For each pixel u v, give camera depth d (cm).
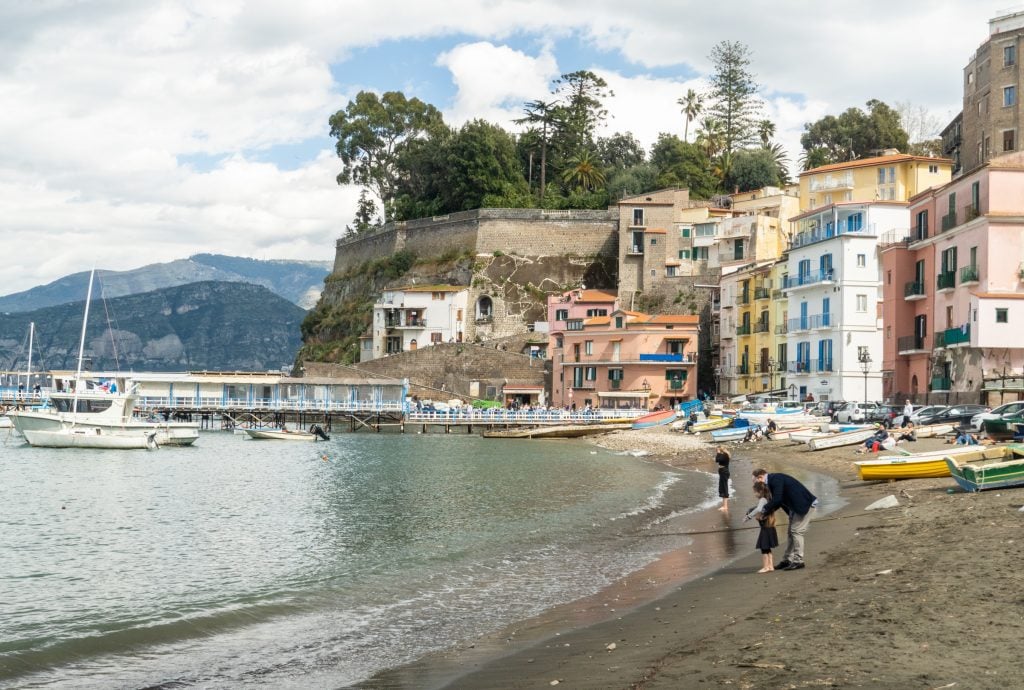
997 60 10281
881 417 6506
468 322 13938
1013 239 5894
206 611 2172
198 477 5684
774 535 2116
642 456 6794
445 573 2531
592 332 11631
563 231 14212
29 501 4475
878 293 8369
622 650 1491
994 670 1180
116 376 10569
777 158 16838
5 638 1944
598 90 16638
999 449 3225
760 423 7325
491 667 1487
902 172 11825
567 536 3103
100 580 2581
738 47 16888
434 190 16100
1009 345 5866
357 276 16188
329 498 4484
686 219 13838
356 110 17150
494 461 6594
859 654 1288
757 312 10525
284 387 10962
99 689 1552
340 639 1838
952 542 2047
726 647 1408
